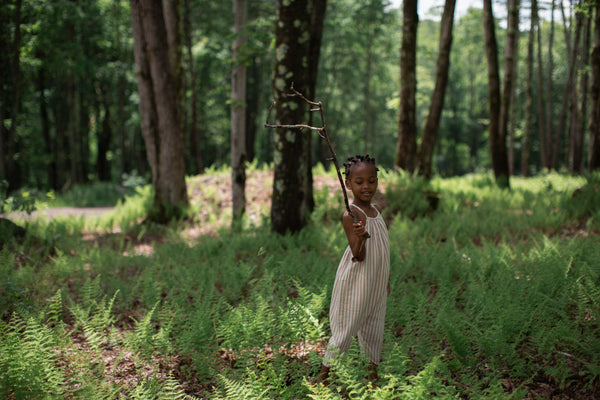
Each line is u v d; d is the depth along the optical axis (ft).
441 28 40.75
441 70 41.39
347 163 10.57
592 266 15.34
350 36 93.20
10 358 10.19
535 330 12.16
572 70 67.51
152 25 33.06
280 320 12.87
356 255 10.00
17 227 24.99
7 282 15.83
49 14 57.98
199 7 77.15
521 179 67.97
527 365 10.92
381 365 10.28
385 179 35.37
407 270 18.61
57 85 85.10
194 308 15.62
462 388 10.51
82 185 78.23
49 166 99.71
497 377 10.78
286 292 16.31
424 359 11.45
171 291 16.62
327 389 8.95
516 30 48.06
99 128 102.53
